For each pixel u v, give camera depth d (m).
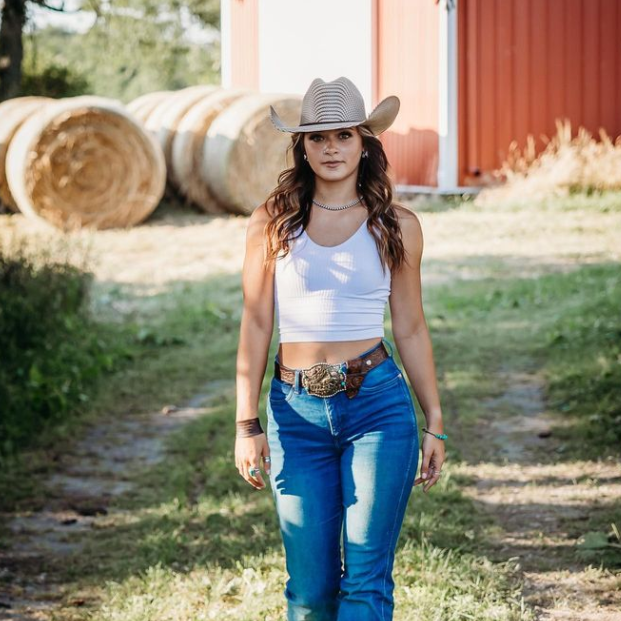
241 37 24.81
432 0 18.97
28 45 44.16
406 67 19.88
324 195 3.52
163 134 20.06
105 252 15.80
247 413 3.55
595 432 6.97
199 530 5.65
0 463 6.80
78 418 7.87
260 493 6.14
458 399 8.00
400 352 3.64
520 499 5.95
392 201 3.53
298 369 3.45
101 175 17.83
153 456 7.06
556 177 18.25
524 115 19.06
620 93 19.09
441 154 18.98
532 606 4.62
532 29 18.94
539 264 13.54
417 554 5.02
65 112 17.41
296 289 3.45
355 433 3.45
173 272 14.31
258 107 18.75
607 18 18.98
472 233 15.88
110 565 5.23
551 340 9.51
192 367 9.49
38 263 10.56
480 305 11.38
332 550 3.49
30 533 5.70
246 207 18.94
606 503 5.81
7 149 18.55
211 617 4.55
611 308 10.40
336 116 3.44
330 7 21.72
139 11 43.16
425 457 3.59
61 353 8.95
